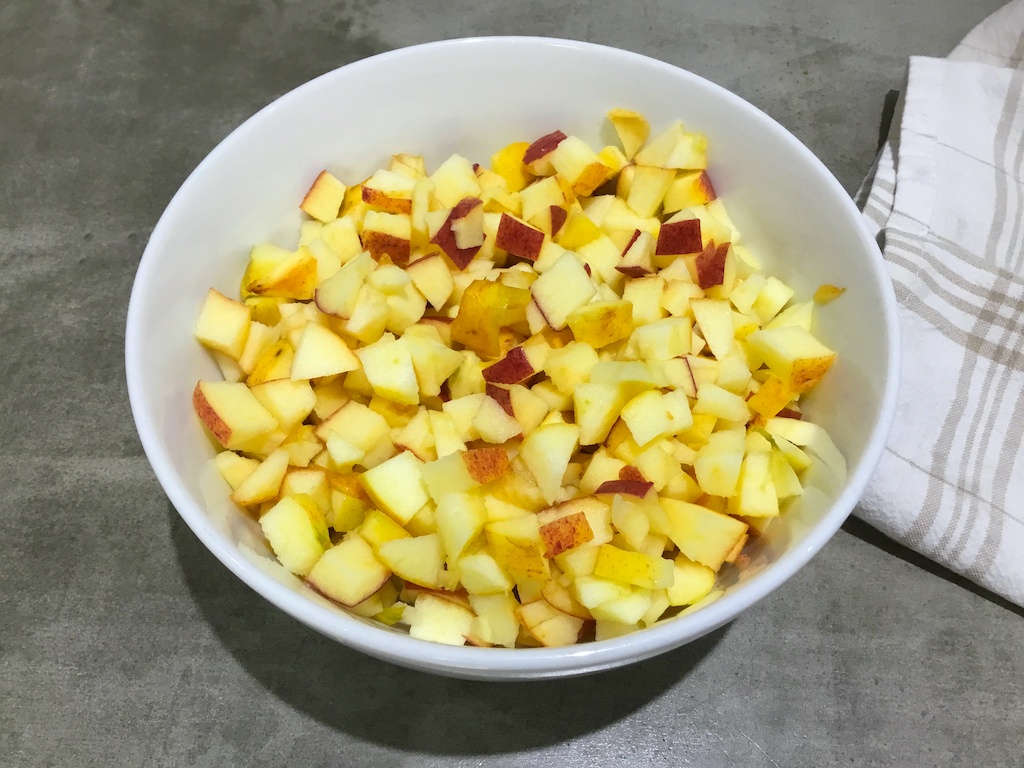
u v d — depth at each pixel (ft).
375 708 0.92
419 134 1.06
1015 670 0.97
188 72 1.47
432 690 0.94
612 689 0.94
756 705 0.94
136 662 0.95
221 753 0.90
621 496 0.78
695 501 0.86
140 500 1.06
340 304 0.88
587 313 0.88
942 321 1.11
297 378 0.85
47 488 1.07
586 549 0.79
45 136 1.39
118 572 1.01
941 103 1.25
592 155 1.03
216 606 0.98
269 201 0.97
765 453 0.84
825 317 0.93
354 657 0.95
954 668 0.97
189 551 1.02
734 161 1.00
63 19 1.53
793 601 1.01
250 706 0.92
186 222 0.86
